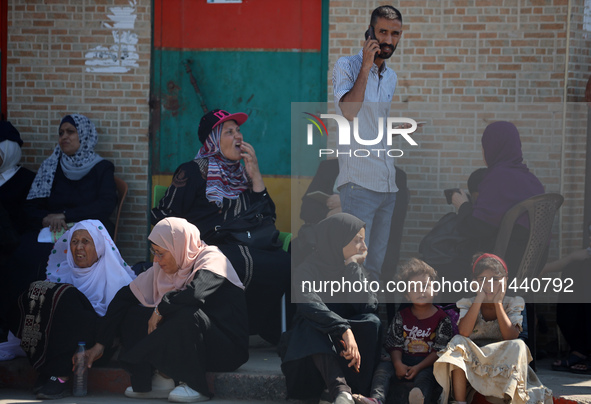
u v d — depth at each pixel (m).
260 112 10.04
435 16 9.56
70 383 7.48
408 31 9.60
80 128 9.62
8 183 9.76
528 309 7.89
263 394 7.34
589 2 9.30
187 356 7.13
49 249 8.93
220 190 8.75
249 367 7.70
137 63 9.95
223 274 7.52
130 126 10.00
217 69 10.04
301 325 7.13
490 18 9.50
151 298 7.66
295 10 9.88
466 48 9.54
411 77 9.62
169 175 10.12
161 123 10.08
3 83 10.06
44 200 9.63
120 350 7.72
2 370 7.66
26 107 10.06
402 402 7.10
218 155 8.95
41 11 9.97
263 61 9.98
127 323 7.49
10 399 7.18
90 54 9.98
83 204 9.56
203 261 7.53
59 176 9.70
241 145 8.92
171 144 10.11
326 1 9.79
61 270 8.14
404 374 7.08
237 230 8.52
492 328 7.07
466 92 9.55
